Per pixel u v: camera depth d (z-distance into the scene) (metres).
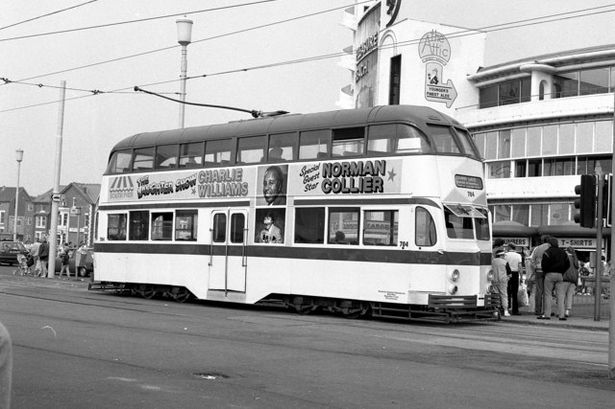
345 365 9.98
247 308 20.41
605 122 48.44
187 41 28.17
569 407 7.59
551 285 18.81
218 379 8.77
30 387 7.97
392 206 16.97
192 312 18.11
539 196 50.84
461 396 8.02
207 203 20.75
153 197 22.33
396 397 7.91
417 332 15.08
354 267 17.48
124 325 14.33
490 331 15.83
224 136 20.66
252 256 19.48
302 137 18.84
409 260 16.64
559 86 53.41
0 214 128.62
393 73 59.94
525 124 52.12
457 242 16.83
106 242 23.61
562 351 12.44
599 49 50.47
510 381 9.02
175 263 21.39
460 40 59.03
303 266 18.39
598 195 18.33
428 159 16.67
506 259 20.06
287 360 10.32
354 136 17.84
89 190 115.06
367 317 18.27
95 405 7.20
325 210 18.12
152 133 23.05
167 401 7.44
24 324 13.84
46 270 35.31
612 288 9.53
